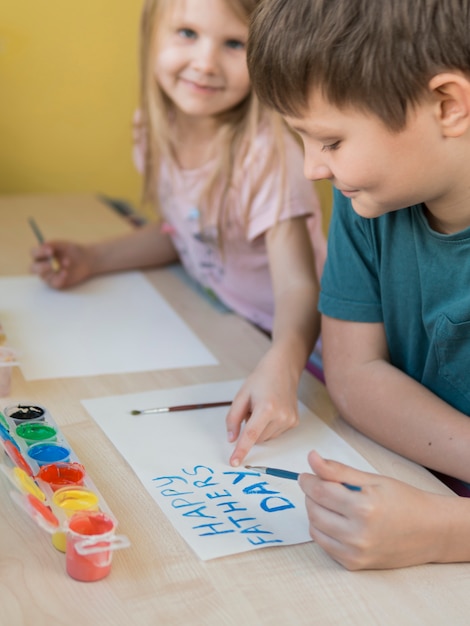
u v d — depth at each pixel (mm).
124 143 2150
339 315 1045
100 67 2074
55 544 742
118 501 821
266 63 788
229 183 1377
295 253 1301
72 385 1061
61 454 855
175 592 705
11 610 669
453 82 745
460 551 773
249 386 998
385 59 734
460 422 932
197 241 1460
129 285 1432
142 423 974
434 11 730
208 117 1410
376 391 986
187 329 1271
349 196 836
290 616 689
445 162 792
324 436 986
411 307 1010
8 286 1375
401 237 974
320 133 789
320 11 752
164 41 1330
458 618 705
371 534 741
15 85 2029
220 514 814
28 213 1772
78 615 670
